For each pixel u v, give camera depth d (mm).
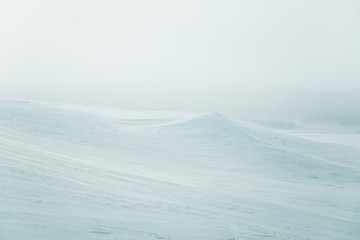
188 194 12305
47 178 9320
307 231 9500
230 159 28625
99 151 22906
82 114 43312
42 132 25781
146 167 20156
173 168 21922
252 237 7457
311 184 21938
